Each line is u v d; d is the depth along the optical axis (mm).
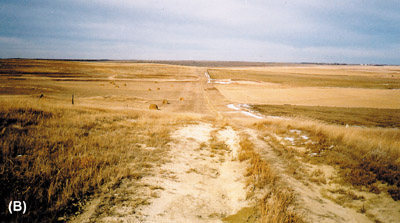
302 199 4602
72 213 3688
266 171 5672
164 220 3775
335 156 6945
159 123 12922
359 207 4520
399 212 4277
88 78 76062
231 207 4434
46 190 4055
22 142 6039
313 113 31938
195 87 67500
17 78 61188
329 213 4203
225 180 5812
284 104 42688
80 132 8273
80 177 4699
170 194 4699
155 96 48750
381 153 6762
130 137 8812
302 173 6055
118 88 58000
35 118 8883
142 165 6055
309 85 75312
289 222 3725
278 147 8281
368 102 45344
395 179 5230
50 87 47906
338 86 73812
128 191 4598
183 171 6078
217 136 11125
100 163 5625
